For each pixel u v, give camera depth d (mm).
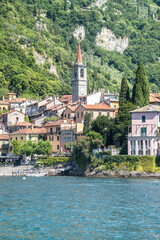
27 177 196375
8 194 132750
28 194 132375
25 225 92500
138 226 91312
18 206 111812
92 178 179000
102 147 199125
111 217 98812
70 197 124938
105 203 114625
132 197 122750
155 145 180125
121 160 181500
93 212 103875
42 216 100125
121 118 197625
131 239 83438
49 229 89562
